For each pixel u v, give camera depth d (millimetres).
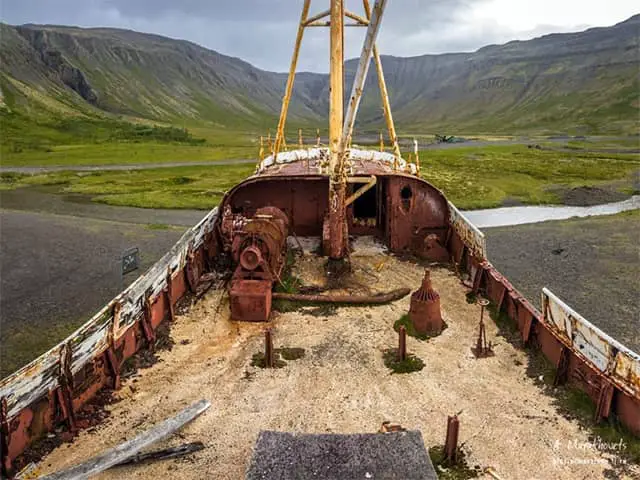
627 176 42031
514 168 47406
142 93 172250
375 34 7035
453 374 7469
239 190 13391
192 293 10406
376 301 9812
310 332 8828
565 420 6332
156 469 5574
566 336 7039
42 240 21094
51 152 65500
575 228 22750
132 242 20938
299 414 6562
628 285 15492
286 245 12242
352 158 16109
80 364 6496
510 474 5453
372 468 4816
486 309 9555
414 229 12594
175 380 7383
